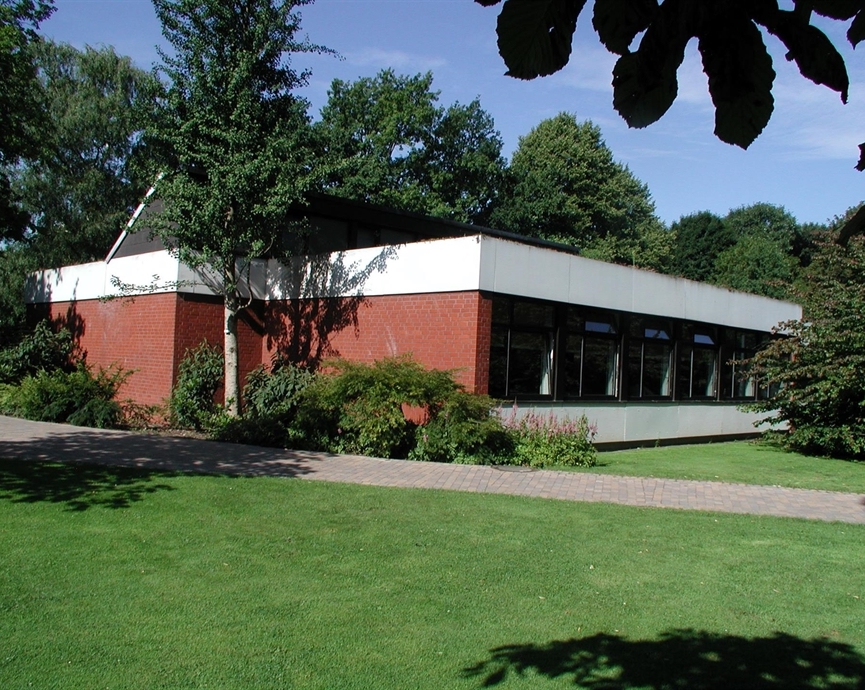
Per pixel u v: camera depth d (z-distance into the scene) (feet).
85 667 13.46
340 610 16.83
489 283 42.63
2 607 16.17
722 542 24.34
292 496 28.32
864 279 51.44
